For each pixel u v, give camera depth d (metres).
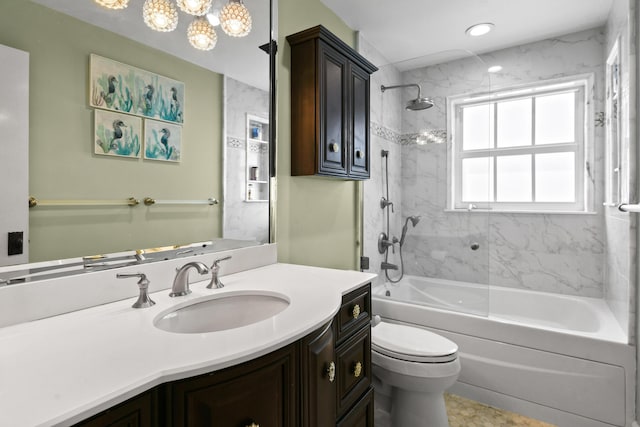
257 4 1.53
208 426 0.64
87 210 0.95
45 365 0.59
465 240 2.24
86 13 0.95
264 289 1.12
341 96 1.81
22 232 0.83
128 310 0.91
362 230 2.44
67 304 0.89
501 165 2.85
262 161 1.57
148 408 0.58
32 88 0.84
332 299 1.00
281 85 1.68
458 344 2.00
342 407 1.15
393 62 2.76
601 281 2.39
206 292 1.09
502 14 2.19
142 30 1.08
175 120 1.19
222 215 1.38
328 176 1.80
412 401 1.60
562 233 2.53
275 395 0.75
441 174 2.36
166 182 1.16
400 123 2.46
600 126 2.39
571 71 2.46
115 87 1.01
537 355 1.78
